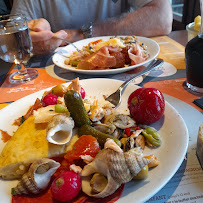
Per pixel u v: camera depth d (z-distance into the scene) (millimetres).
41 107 1010
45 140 806
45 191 699
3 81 1591
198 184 698
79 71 1445
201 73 1122
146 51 1690
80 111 823
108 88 1248
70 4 2742
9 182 747
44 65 1793
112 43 1671
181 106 1078
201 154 745
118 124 897
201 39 1091
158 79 1389
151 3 2609
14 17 1662
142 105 892
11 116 1066
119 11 2980
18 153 768
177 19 4336
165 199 662
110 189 627
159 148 804
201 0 1030
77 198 665
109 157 642
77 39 2416
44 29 1980
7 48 1456
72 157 738
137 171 639
